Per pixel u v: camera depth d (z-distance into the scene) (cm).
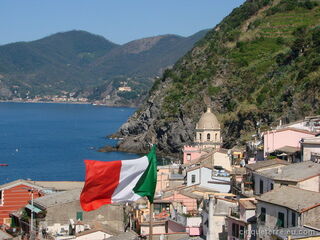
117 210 9462
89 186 5181
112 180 5203
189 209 9969
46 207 9394
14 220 10550
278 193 7325
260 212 7306
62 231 9281
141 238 8700
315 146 9694
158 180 13025
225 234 8300
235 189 10181
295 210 6694
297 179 8056
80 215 9431
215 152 14625
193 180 11738
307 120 14850
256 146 13225
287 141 11981
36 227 9425
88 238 8619
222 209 8575
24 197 11444
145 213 9875
